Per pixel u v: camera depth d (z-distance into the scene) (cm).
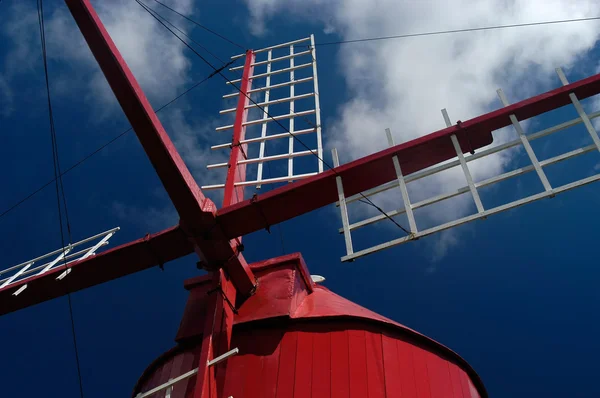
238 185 1322
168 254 1209
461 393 1234
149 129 1019
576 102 1113
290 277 1282
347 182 1135
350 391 1092
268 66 1702
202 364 1042
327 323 1198
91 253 1269
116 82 1002
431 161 1143
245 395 1105
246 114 1535
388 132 1178
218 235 1151
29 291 1265
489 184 1045
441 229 990
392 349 1182
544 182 1013
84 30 992
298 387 1102
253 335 1202
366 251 1010
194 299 1344
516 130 1104
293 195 1130
